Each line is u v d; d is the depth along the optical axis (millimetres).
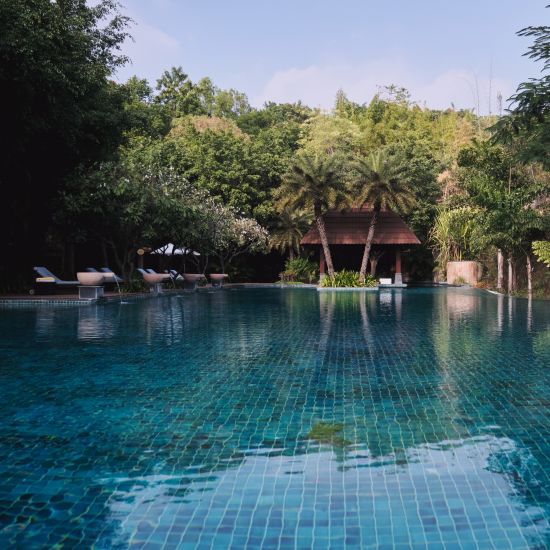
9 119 16484
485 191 22750
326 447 3781
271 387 5516
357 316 12898
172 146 39469
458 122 57312
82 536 2627
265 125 64500
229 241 35000
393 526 2711
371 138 51062
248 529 2688
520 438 3957
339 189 30734
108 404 4887
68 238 23188
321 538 2604
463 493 3064
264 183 41375
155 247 28000
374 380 5828
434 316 12836
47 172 21938
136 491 3094
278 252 42594
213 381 5797
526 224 20828
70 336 9266
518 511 2857
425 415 4539
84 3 20859
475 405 4836
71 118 18750
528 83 11961
